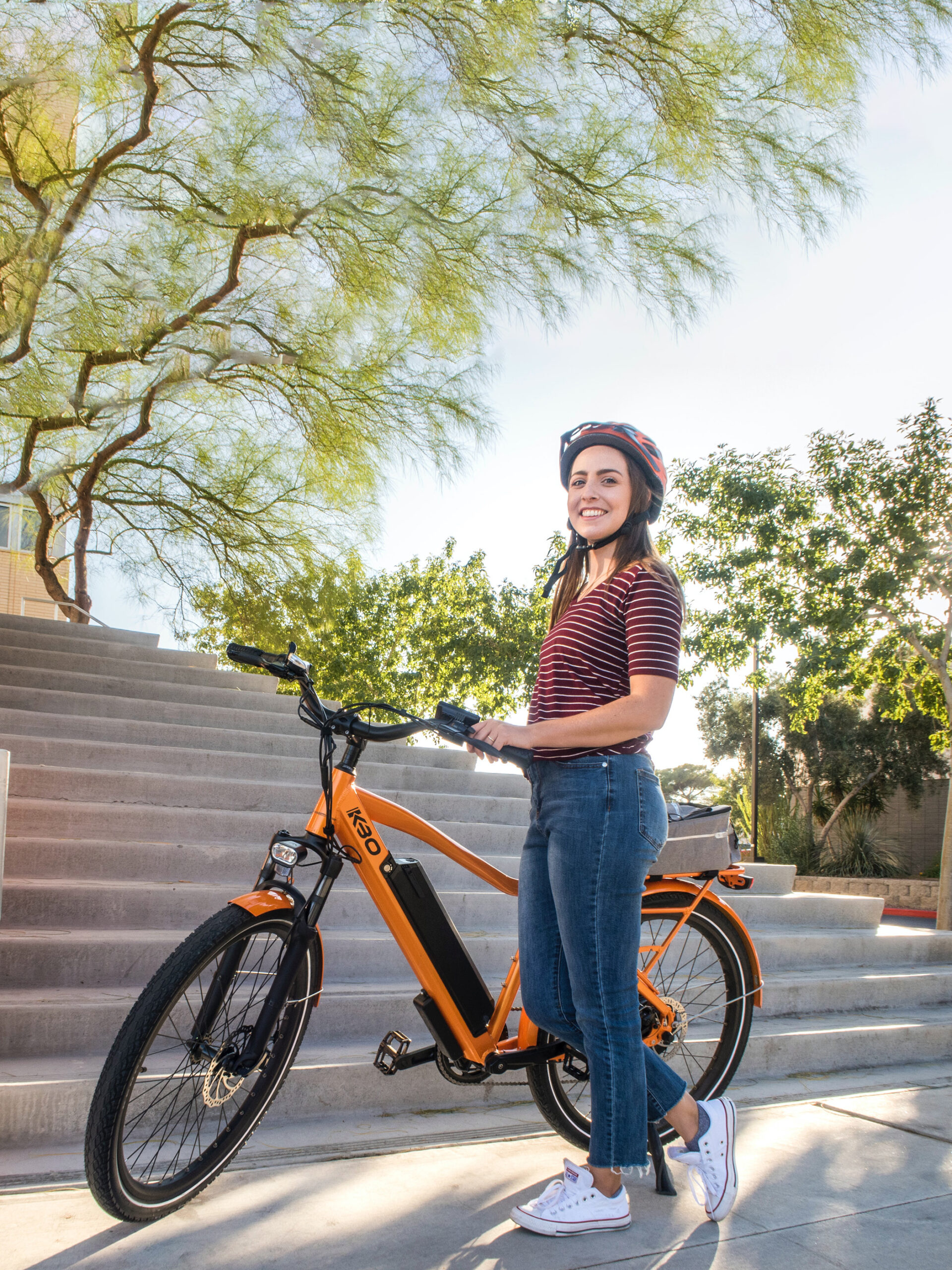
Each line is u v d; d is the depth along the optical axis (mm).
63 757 4949
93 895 3570
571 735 1997
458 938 2318
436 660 19719
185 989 1934
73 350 8039
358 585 11609
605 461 2215
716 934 2773
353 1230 1982
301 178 7875
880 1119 2912
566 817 2035
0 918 3414
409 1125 2656
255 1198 2107
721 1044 2799
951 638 12914
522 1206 2037
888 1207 2229
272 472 10688
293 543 10750
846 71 7332
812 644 12969
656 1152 2309
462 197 8172
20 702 5664
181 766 5254
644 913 2604
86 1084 2363
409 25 7559
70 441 9945
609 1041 2041
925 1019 4047
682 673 13672
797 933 4852
